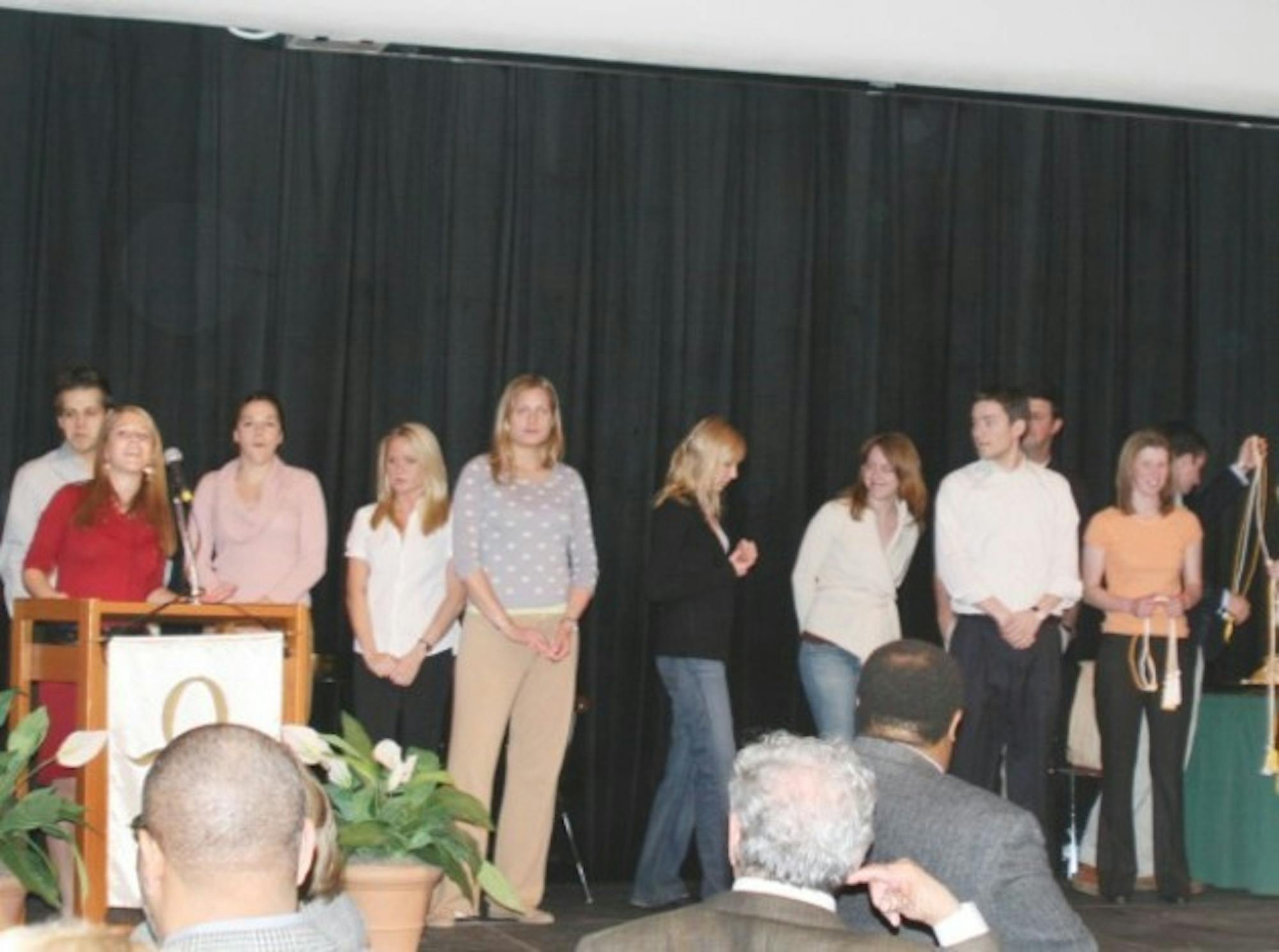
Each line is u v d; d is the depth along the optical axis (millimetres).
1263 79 6664
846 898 3283
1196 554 6801
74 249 7023
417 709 6223
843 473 7871
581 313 7559
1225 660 8000
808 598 6645
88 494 5359
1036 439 7195
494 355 7449
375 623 6219
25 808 4461
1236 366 8359
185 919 2125
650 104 7668
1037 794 6469
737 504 7734
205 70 7172
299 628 4996
